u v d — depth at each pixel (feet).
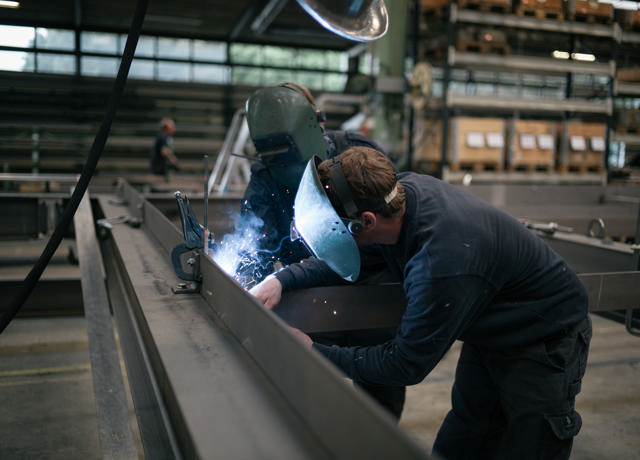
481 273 3.18
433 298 3.07
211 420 1.87
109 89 37.17
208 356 2.42
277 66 41.73
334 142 5.53
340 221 3.21
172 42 38.88
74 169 35.53
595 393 8.41
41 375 8.82
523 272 3.51
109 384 4.46
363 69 41.73
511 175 18.44
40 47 35.55
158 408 2.58
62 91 36.24
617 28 18.02
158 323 2.87
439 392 8.43
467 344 4.64
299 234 3.48
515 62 18.45
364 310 4.14
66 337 10.48
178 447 2.15
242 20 34.76
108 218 6.79
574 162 18.79
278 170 4.86
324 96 32.01
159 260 4.42
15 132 34.83
